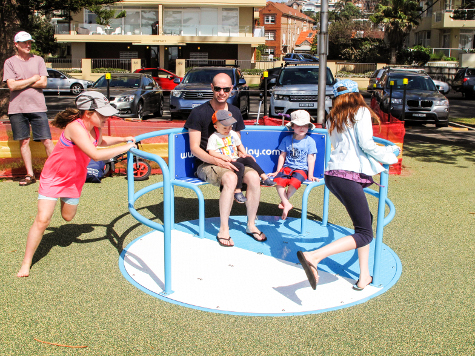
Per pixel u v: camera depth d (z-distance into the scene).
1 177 7.31
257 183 4.81
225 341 3.11
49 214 3.99
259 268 4.24
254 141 5.39
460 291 3.87
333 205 6.32
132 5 39.16
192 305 3.56
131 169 4.62
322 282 4.00
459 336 3.20
